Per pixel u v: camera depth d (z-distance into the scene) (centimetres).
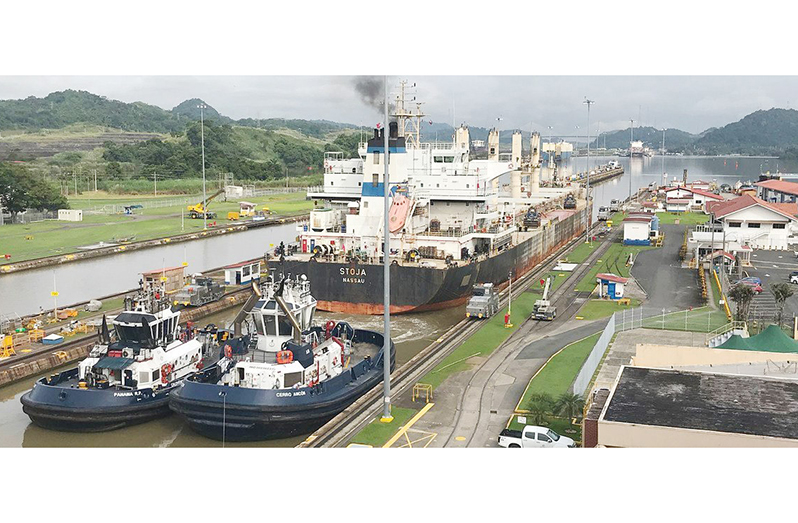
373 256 6216
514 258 7394
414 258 6103
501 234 7144
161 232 11112
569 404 3275
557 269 7812
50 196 12556
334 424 3369
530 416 3422
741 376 3059
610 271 7550
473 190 6706
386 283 3409
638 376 3094
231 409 3334
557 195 12912
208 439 3475
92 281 7438
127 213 13462
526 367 4241
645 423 2564
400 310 5903
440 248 6269
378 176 6172
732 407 2712
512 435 3094
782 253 8281
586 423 2833
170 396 3503
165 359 3688
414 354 4894
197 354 3966
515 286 6919
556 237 9600
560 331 5109
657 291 6450
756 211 8575
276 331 3719
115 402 3478
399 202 6228
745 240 8238
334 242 6341
